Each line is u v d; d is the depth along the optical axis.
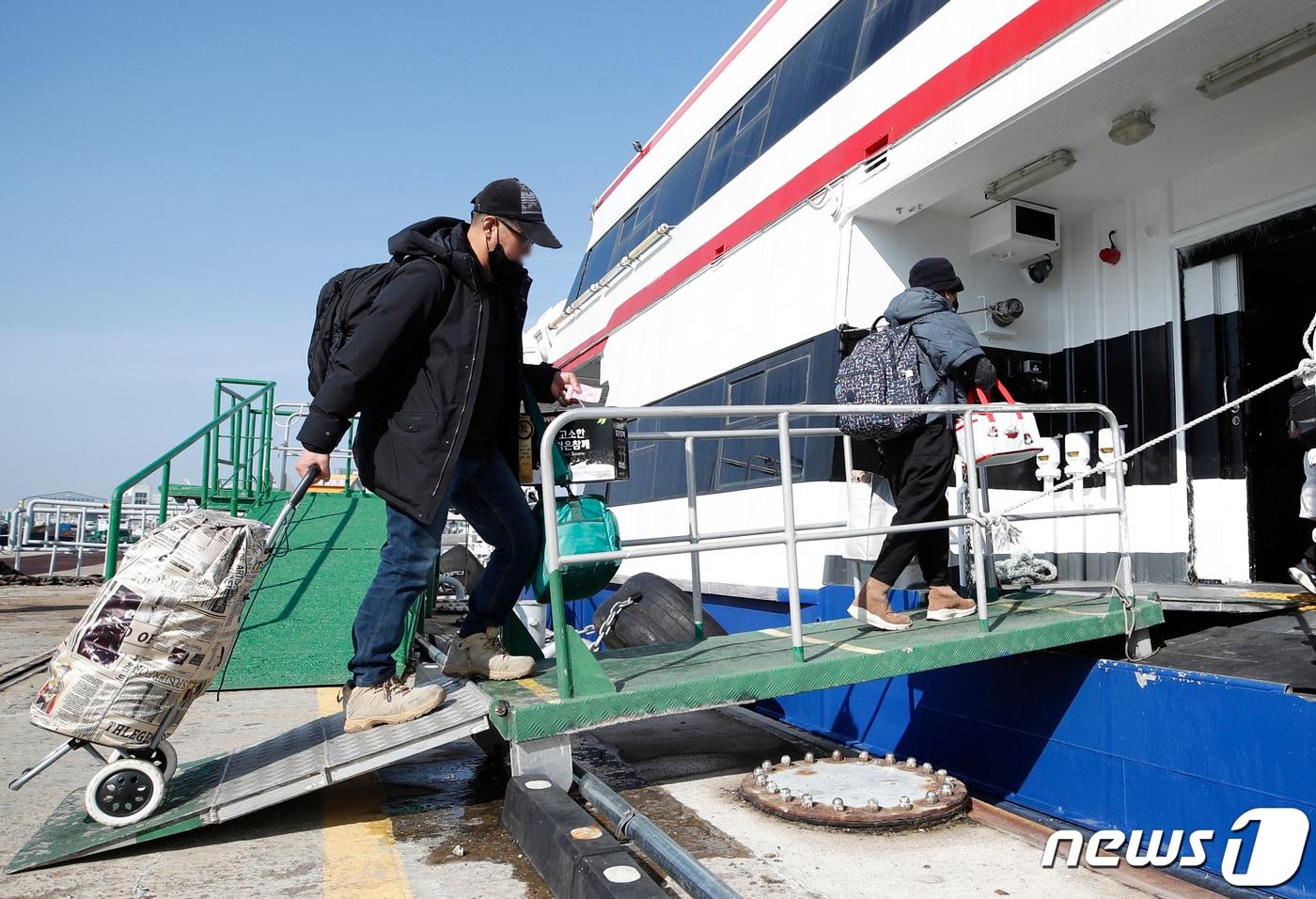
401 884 2.40
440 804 3.15
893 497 4.41
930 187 4.95
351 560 7.09
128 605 2.55
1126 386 5.57
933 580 4.13
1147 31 3.67
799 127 6.14
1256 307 5.78
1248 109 4.47
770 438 5.85
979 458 4.17
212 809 2.65
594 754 4.39
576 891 2.10
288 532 7.73
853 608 4.17
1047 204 5.66
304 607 6.12
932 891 2.72
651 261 8.48
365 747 2.81
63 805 2.95
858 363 3.98
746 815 3.36
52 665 2.59
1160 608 3.94
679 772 4.02
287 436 10.33
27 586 13.64
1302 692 3.00
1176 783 3.34
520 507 3.34
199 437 6.41
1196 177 5.25
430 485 2.83
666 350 7.82
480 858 2.61
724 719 5.17
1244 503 5.01
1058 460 5.06
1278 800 3.00
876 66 5.38
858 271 5.36
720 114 7.82
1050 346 5.96
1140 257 5.54
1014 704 4.06
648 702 2.98
